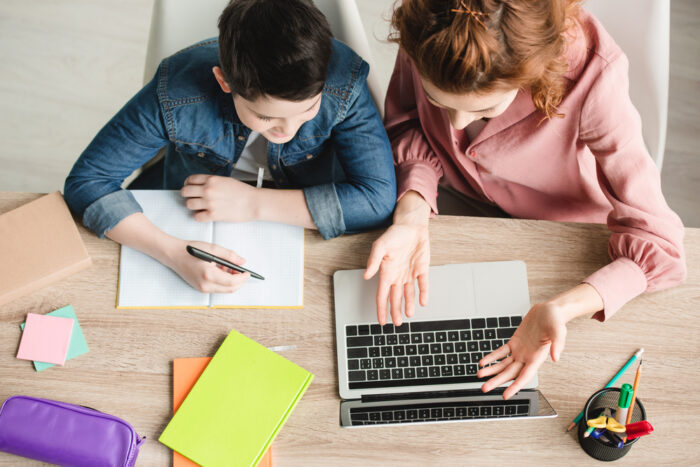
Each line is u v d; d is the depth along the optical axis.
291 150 1.33
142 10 2.38
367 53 1.35
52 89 2.27
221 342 1.13
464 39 0.85
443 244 1.20
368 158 1.24
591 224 1.21
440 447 1.06
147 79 1.38
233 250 1.18
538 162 1.31
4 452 1.06
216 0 1.31
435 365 1.11
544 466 1.05
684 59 2.27
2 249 1.15
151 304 1.15
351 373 1.11
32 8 2.36
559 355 1.02
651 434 1.07
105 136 1.23
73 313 1.14
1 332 1.13
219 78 1.06
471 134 1.33
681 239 1.16
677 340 1.13
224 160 1.35
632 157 1.18
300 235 1.20
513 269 1.17
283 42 0.93
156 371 1.11
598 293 1.11
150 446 1.07
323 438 1.07
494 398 1.09
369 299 1.15
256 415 1.07
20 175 2.16
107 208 1.17
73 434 1.02
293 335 1.14
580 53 1.10
